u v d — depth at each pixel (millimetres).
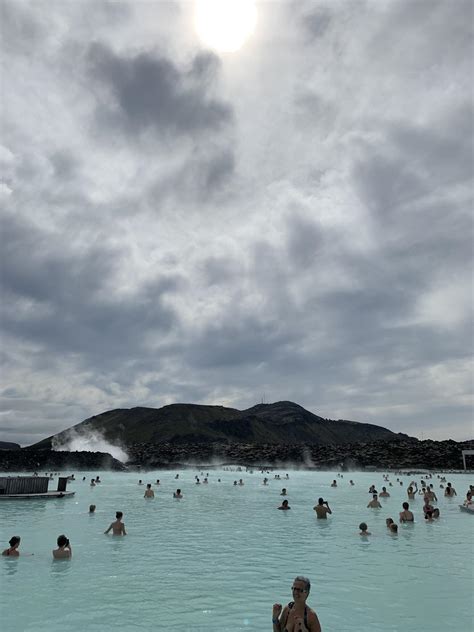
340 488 51031
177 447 138125
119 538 18797
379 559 14805
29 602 10070
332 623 8852
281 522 24203
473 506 27672
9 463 73188
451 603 10102
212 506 32531
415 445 111938
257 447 131625
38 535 18969
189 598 10445
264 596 10664
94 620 8992
